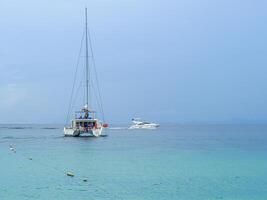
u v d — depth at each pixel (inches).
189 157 2349.9
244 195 1275.8
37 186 1417.3
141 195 1277.1
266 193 1302.9
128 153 2620.6
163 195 1278.3
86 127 3870.6
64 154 2561.5
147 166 1935.3
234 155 2461.9
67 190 1347.2
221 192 1317.7
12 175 1669.5
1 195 1269.7
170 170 1790.1
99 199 1221.1
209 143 3742.6
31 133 6579.7
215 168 1849.2
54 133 6525.6
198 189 1364.4
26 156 2458.2
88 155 2485.2
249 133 6722.4
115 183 1471.5
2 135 5689.0
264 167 1876.2
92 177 1609.3
